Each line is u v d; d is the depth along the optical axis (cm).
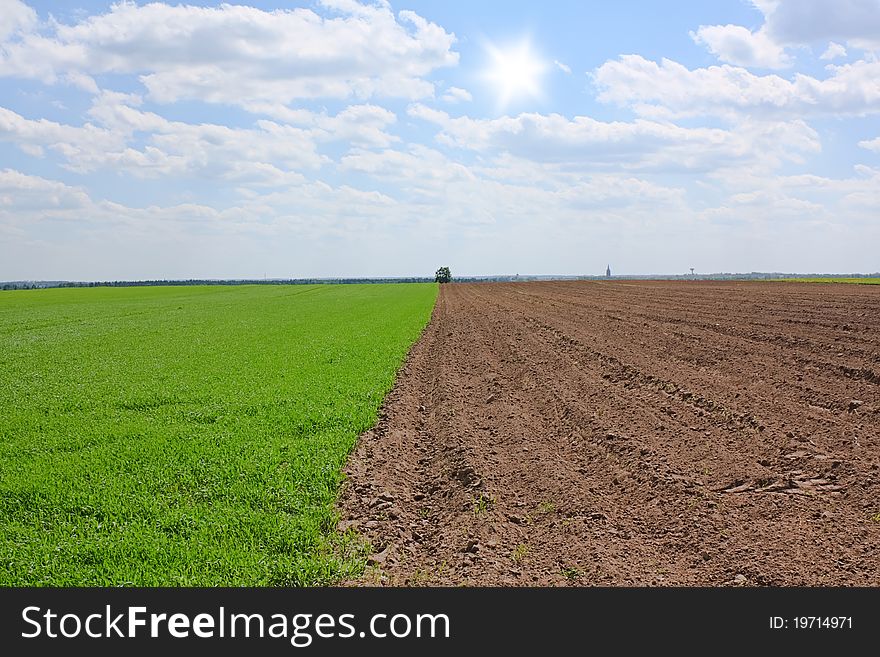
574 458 1125
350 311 5241
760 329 2558
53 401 1655
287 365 2208
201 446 1200
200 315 4959
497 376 1919
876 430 1148
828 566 704
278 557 761
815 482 934
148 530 830
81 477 1034
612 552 761
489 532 826
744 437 1157
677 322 3069
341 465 1094
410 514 934
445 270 17588
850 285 6719
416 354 2536
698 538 782
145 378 1984
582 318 3609
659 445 1134
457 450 1168
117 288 13262
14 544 802
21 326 4109
